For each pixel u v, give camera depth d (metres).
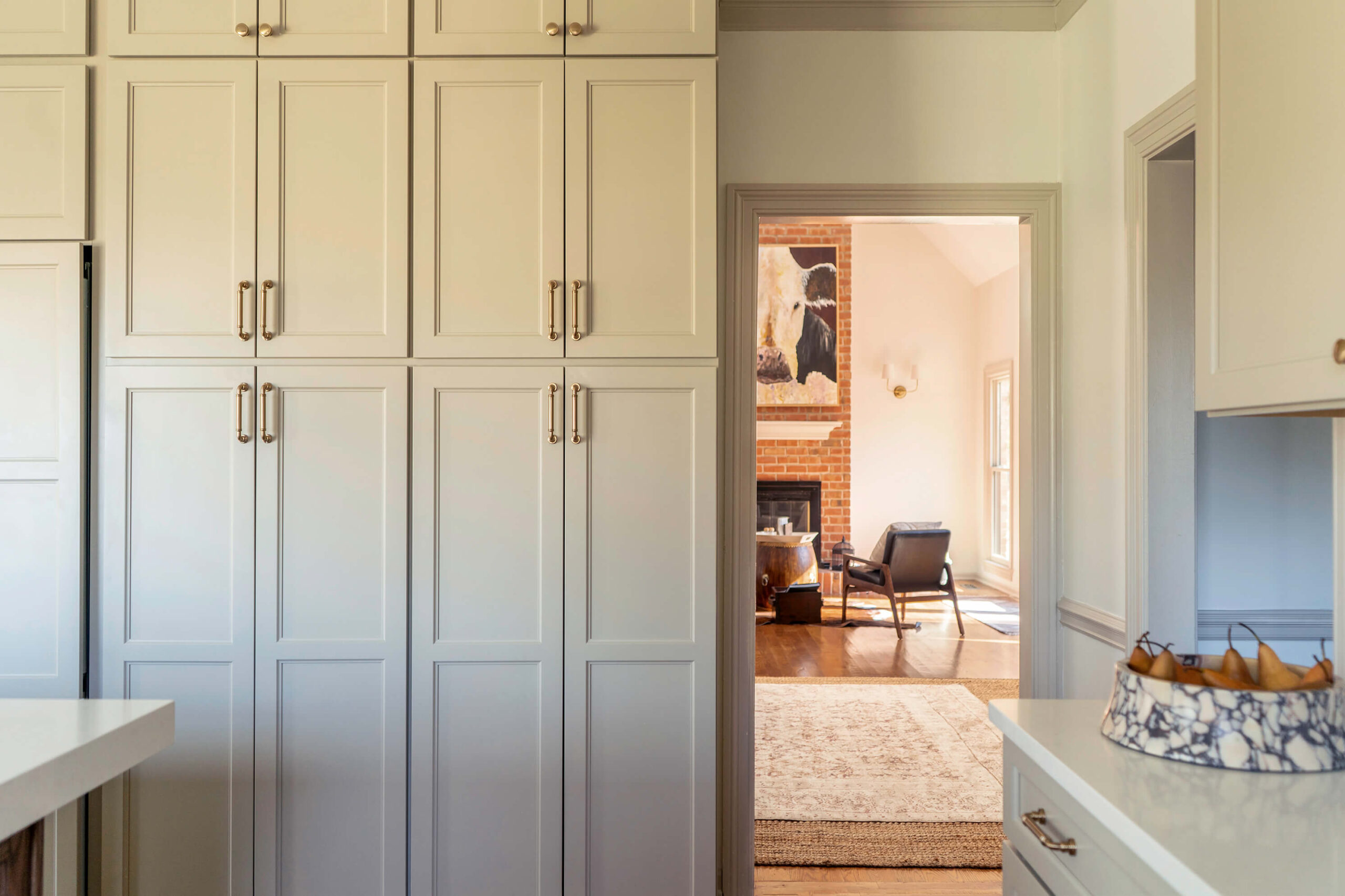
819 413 7.50
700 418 2.21
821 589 7.42
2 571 2.21
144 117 2.21
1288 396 1.19
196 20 2.20
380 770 2.20
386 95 2.21
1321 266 1.12
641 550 2.22
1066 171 2.69
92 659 2.23
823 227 7.42
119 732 1.35
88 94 2.24
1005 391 7.79
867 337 8.25
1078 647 2.62
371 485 2.21
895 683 4.80
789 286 7.43
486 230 2.21
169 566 2.21
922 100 2.74
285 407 2.21
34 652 2.21
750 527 2.70
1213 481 2.24
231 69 2.21
